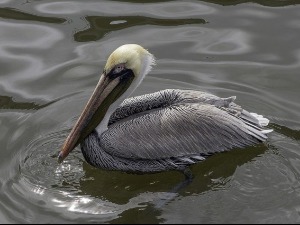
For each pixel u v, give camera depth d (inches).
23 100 461.7
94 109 402.9
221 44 514.6
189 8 557.0
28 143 423.2
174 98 413.4
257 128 411.5
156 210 374.3
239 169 400.2
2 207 374.0
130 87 410.9
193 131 400.8
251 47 511.2
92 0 568.7
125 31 529.3
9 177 396.8
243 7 557.6
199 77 480.7
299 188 383.9
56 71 488.1
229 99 413.4
